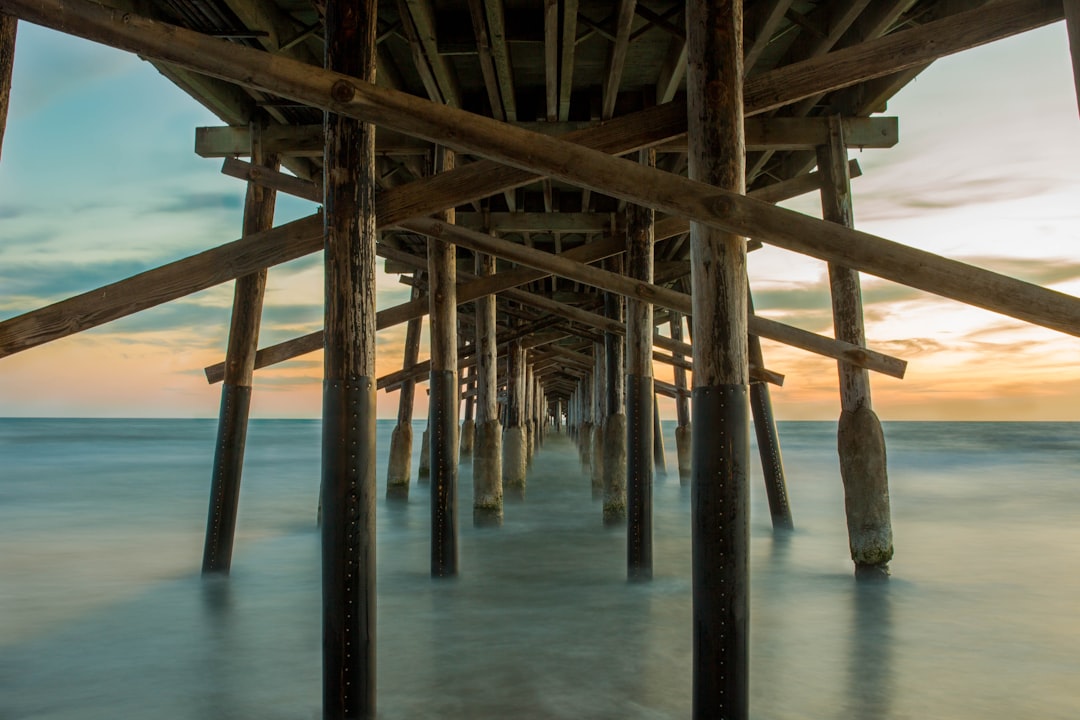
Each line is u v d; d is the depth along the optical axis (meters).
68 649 4.93
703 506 3.30
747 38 6.08
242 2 5.42
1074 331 3.30
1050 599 6.13
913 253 3.27
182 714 3.88
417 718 3.77
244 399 6.91
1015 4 3.85
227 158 7.34
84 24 3.19
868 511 6.62
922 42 3.98
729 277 3.33
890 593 6.30
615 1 6.04
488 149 3.29
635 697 4.03
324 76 3.27
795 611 5.76
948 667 4.54
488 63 6.19
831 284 6.70
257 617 5.68
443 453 7.11
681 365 13.29
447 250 7.60
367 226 3.71
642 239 7.36
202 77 6.41
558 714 3.81
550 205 10.40
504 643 4.95
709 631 3.25
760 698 4.05
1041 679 4.35
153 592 6.46
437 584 6.65
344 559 3.56
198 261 4.45
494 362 10.30
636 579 6.79
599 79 7.39
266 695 4.14
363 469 3.61
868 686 4.23
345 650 3.54
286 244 4.50
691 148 3.50
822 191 7.04
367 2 3.71
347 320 3.63
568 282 16.14
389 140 7.54
